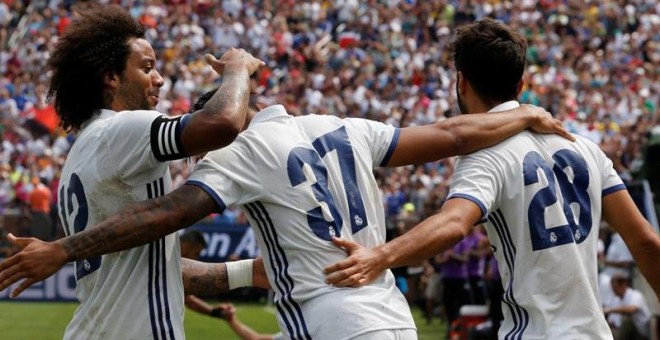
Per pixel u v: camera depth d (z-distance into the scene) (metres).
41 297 22.66
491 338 13.47
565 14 40.47
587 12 40.69
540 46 38.19
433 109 33.97
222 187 4.96
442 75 36.59
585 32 40.09
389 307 5.02
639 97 34.97
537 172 5.32
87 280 5.16
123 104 5.31
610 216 5.59
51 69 5.34
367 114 33.75
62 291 22.72
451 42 5.76
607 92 35.38
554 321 5.24
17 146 29.69
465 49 5.49
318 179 5.07
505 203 5.30
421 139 5.29
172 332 5.08
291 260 5.05
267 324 18.81
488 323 13.68
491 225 5.41
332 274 4.93
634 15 40.75
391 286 5.16
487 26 5.50
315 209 5.03
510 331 5.35
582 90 35.81
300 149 5.09
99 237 4.79
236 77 5.07
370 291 5.01
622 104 33.84
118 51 5.26
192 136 4.82
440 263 19.61
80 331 5.16
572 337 5.21
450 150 5.28
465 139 5.28
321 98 34.00
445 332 19.19
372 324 4.91
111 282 5.07
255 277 6.09
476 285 18.52
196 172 5.00
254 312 21.08
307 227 5.01
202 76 34.19
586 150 5.52
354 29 39.16
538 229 5.27
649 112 33.12
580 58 38.72
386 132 5.32
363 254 4.96
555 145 5.44
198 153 4.95
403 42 38.03
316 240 5.00
